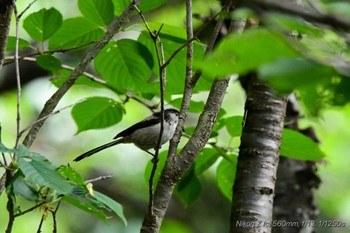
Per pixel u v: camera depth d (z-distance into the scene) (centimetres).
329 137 1836
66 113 1998
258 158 758
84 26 896
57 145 2028
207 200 1770
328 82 252
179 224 1698
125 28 846
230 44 251
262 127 770
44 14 859
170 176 659
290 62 244
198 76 698
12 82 1684
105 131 2050
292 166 1042
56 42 922
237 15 275
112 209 590
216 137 938
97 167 2023
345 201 1767
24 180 592
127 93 997
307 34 287
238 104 2002
